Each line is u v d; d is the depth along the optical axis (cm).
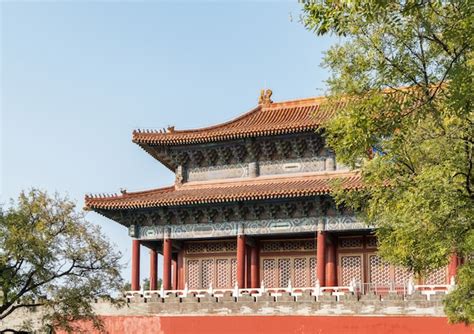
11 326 4688
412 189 2269
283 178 5694
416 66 2248
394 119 2272
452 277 4325
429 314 4225
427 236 2288
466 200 2173
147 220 5756
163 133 5903
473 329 4056
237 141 5784
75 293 3884
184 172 6084
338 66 2408
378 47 2269
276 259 5622
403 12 2095
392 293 4350
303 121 5422
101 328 4234
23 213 3806
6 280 3694
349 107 2361
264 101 6334
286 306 4588
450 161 2177
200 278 5794
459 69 2022
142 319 4912
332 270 5381
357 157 2516
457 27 2059
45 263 3775
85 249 3891
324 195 5144
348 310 4425
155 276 6062
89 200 5625
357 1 1966
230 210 5522
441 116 2278
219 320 4734
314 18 2091
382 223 2609
